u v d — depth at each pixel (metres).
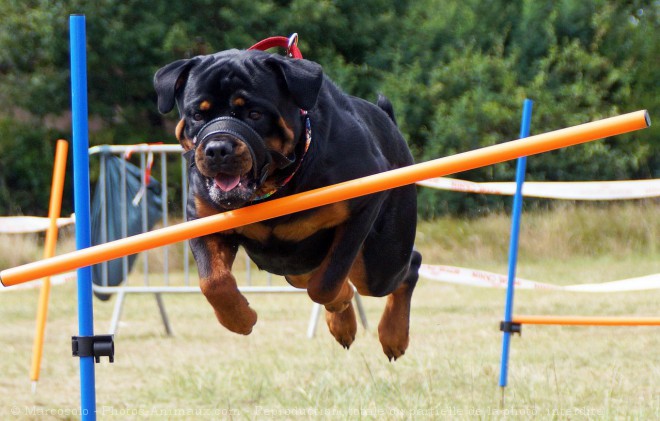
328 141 3.88
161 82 3.77
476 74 18.42
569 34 19.34
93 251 3.49
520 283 7.25
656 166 18.56
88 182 3.86
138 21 19.95
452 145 17.80
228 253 4.03
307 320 9.03
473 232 14.39
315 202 3.37
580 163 17.59
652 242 13.64
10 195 20.36
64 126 21.00
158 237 3.44
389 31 20.53
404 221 4.64
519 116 17.69
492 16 19.81
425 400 5.06
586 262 12.96
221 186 3.47
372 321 8.74
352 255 3.96
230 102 3.59
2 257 13.91
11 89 20.31
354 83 19.48
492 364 6.17
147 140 20.45
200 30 20.08
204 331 8.41
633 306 9.24
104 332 8.47
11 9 20.58
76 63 3.85
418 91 18.58
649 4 20.89
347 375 5.83
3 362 7.01
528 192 7.52
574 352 6.61
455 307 9.55
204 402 5.41
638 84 19.27
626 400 5.03
